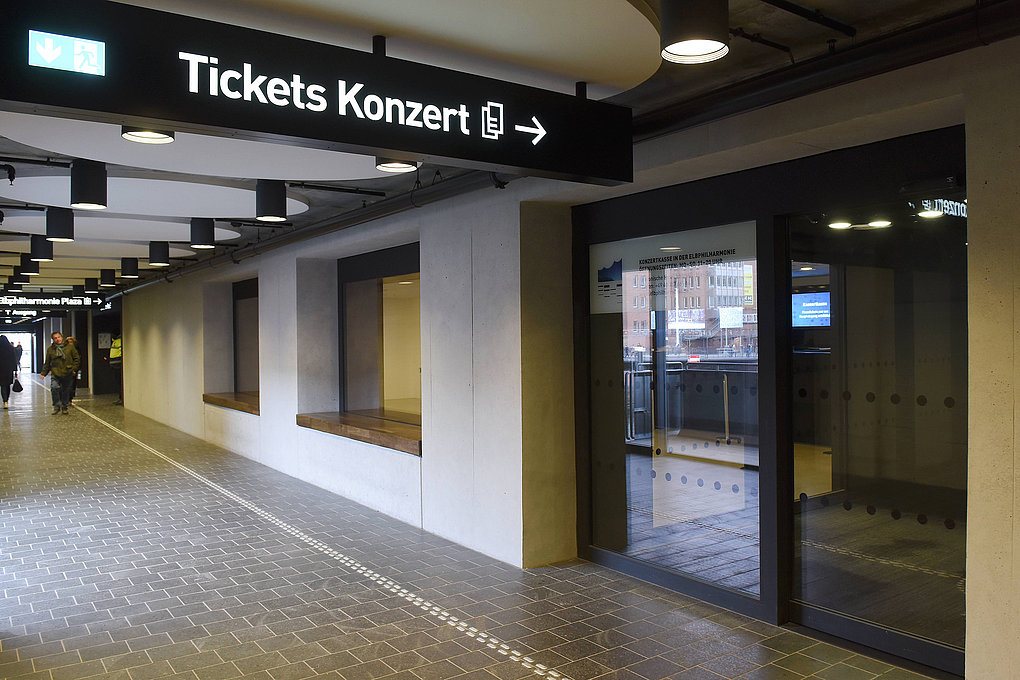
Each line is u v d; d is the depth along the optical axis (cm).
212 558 590
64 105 227
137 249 1002
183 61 244
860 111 348
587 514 573
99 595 506
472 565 564
